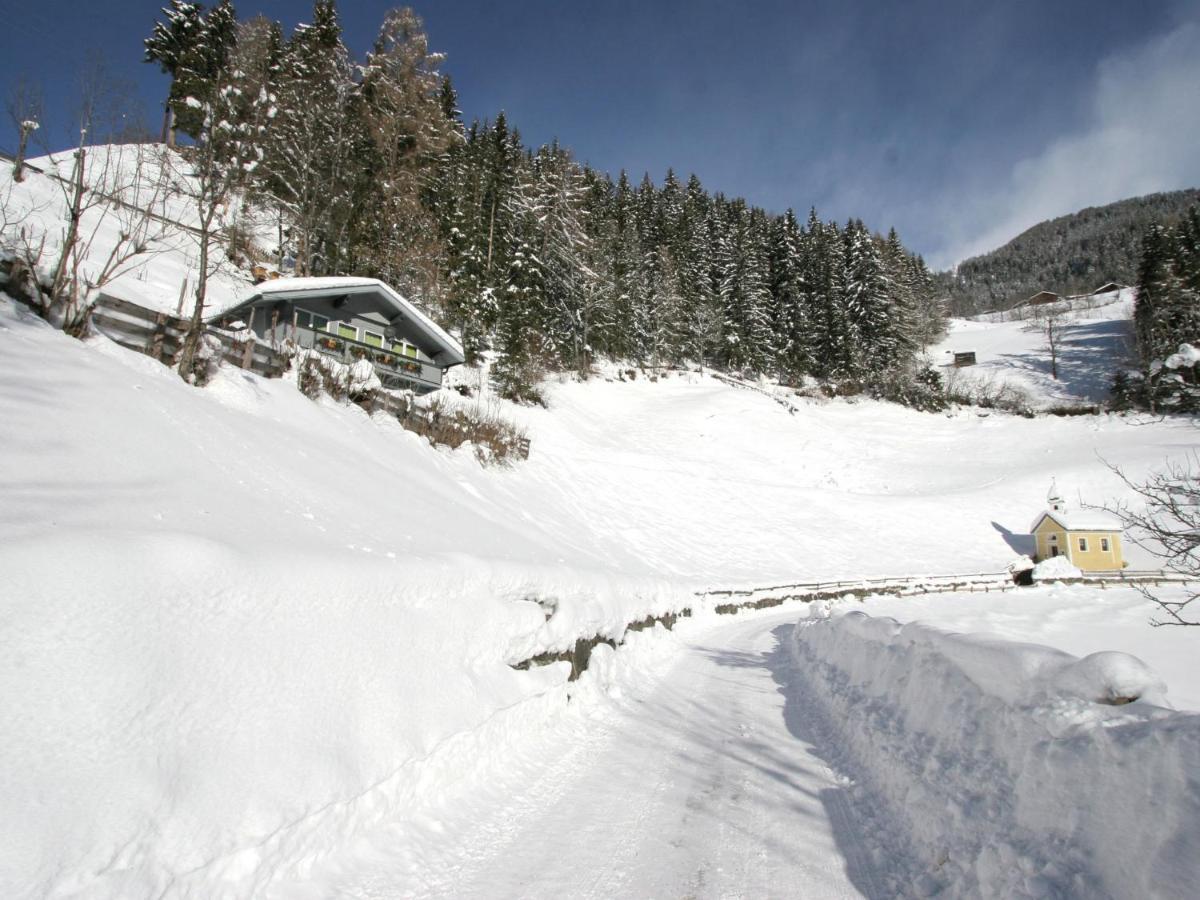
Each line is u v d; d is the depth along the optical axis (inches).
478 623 213.0
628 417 1702.8
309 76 1008.2
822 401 2133.4
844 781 181.3
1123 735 97.7
